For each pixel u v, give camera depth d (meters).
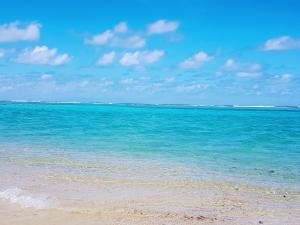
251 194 12.34
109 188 12.55
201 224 8.94
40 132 36.06
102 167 16.78
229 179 14.73
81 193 11.73
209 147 26.08
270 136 36.31
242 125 57.69
